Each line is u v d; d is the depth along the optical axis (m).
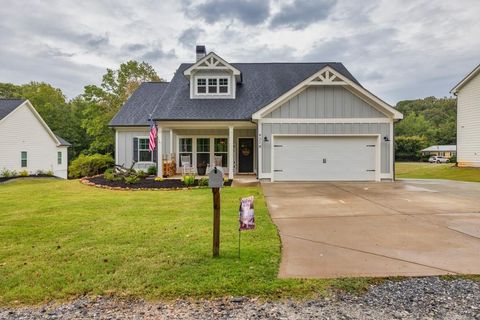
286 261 4.28
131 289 3.44
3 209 8.03
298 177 14.08
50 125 39.59
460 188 11.77
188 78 16.56
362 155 14.05
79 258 4.36
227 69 16.02
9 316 2.97
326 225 6.31
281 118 13.98
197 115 14.82
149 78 30.34
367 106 13.95
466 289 3.44
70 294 3.36
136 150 17.89
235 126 15.64
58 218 6.94
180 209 7.89
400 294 3.33
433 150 60.41
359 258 4.39
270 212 7.59
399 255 4.50
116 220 6.71
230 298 3.25
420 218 6.86
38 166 25.11
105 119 27.56
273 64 19.31
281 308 3.06
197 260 4.23
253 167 17.42
